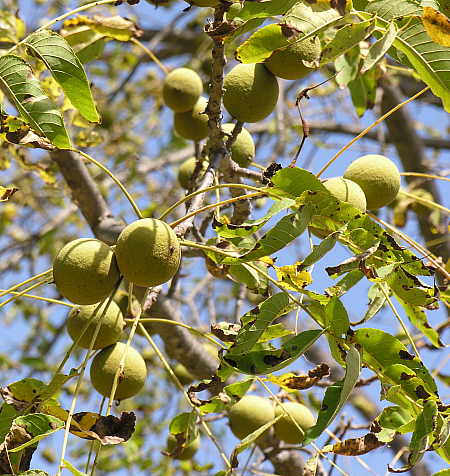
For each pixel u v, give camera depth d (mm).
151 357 4535
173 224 2061
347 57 2668
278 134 5016
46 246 5160
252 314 1866
